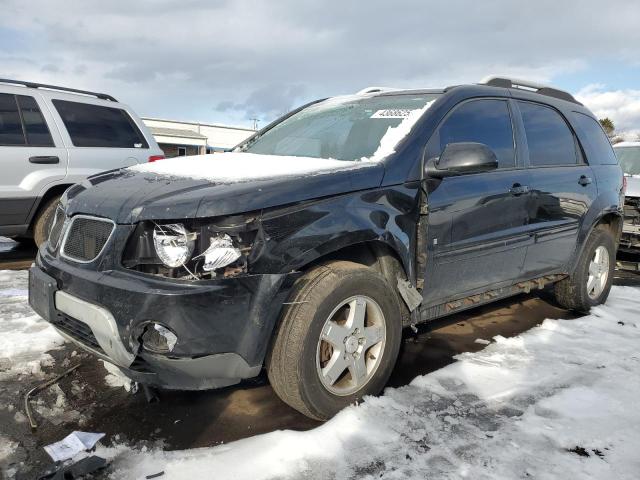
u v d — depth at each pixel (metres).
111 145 6.56
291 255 2.44
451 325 4.25
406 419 2.66
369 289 2.73
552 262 4.20
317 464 2.27
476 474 2.23
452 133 3.36
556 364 3.43
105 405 2.76
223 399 2.86
